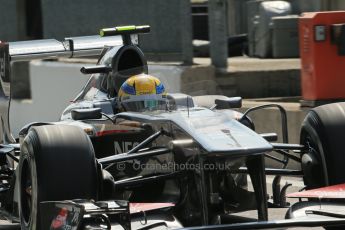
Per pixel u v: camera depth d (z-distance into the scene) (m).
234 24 53.72
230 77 34.44
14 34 55.72
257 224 12.82
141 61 18.44
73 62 37.34
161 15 47.16
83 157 14.02
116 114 16.45
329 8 44.91
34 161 13.94
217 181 13.85
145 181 14.50
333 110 15.00
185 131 14.00
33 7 56.28
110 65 18.03
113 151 16.39
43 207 13.69
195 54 45.97
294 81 35.62
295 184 23.03
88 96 18.70
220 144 13.38
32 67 38.59
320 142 14.72
